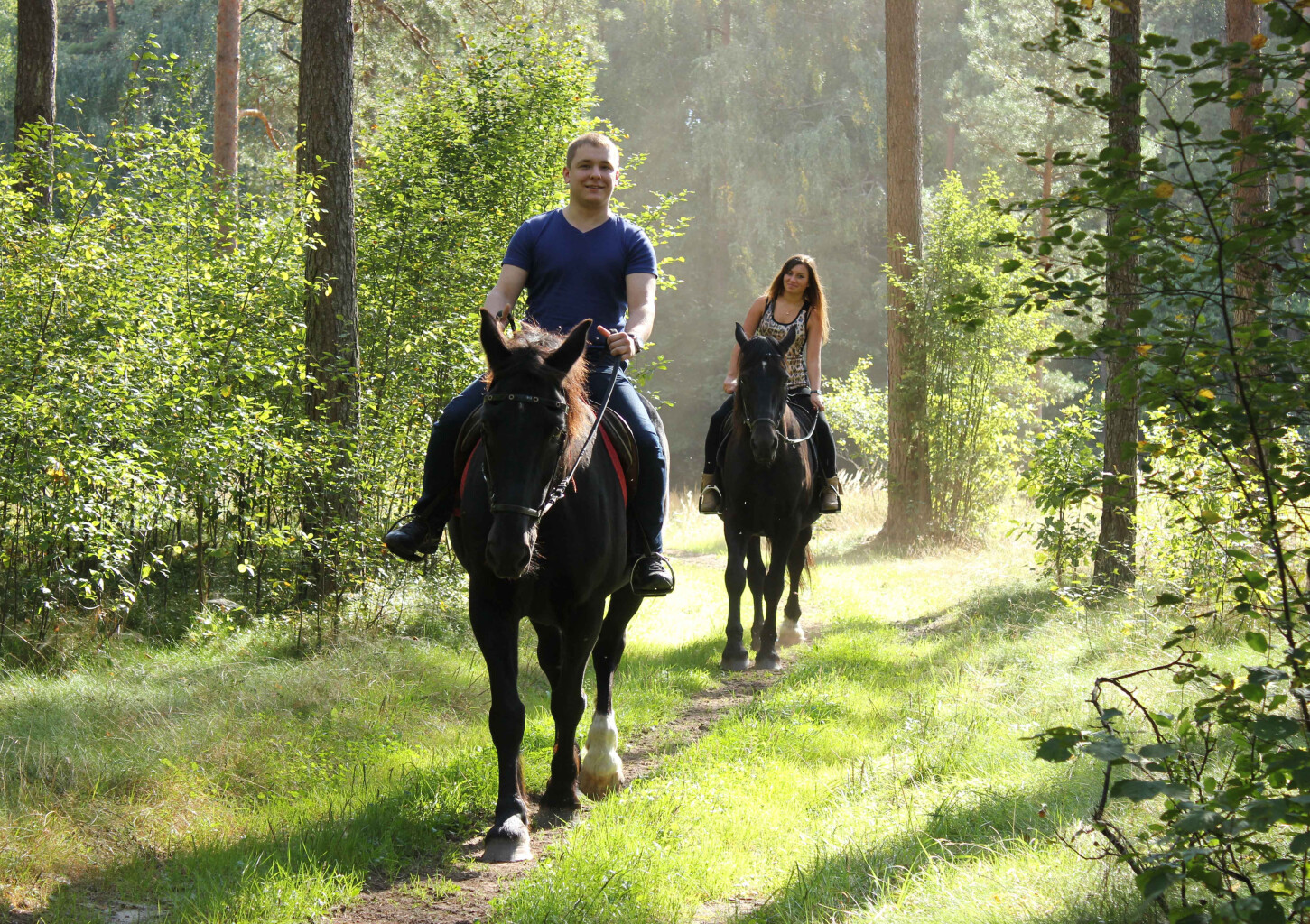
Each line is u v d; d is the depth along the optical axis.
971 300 3.11
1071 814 4.03
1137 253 2.82
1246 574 3.07
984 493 18.23
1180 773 2.96
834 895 3.61
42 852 4.11
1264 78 2.63
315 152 9.70
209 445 7.82
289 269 9.17
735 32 46.38
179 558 10.09
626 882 3.84
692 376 45.25
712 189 43.22
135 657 7.43
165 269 8.91
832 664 8.17
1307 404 2.77
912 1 18.05
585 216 5.24
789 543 8.81
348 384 9.65
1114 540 9.30
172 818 4.66
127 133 9.26
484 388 5.14
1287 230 2.66
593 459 4.84
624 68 47.03
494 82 12.68
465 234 11.40
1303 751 2.44
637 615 10.76
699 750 5.80
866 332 42.94
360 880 4.09
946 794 4.66
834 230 41.69
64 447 7.22
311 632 8.41
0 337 7.42
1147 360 2.89
